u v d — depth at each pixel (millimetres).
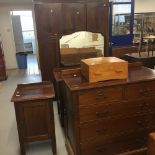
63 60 3609
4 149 2490
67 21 3465
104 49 3703
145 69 2281
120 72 1896
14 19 8109
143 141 2100
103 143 1972
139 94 1933
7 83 5402
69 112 2094
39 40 3523
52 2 3363
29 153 2389
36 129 2236
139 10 6590
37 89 2420
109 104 1869
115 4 4652
